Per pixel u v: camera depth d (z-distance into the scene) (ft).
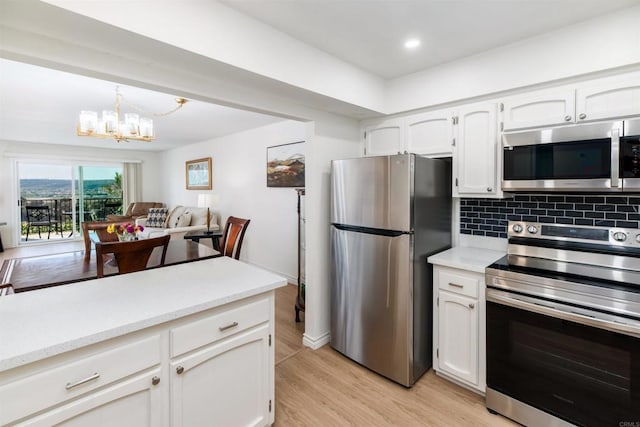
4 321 3.74
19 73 8.33
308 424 6.02
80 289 4.89
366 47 7.02
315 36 6.55
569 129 5.79
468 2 5.41
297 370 7.84
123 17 4.30
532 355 5.74
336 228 8.39
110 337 3.56
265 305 5.32
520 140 6.37
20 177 21.84
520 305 5.80
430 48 7.07
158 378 4.06
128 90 9.74
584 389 5.21
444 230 8.21
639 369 4.71
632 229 5.82
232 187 18.07
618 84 5.70
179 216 19.94
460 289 6.88
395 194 7.10
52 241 23.21
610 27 5.72
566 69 6.18
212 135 18.25
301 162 13.62
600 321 4.98
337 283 8.45
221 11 5.37
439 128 8.07
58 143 21.26
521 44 6.70
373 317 7.63
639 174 5.16
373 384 7.29
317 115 8.54
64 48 4.71
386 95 8.96
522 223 7.10
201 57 5.21
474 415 6.25
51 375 3.25
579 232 6.40
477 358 6.67
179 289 4.92
